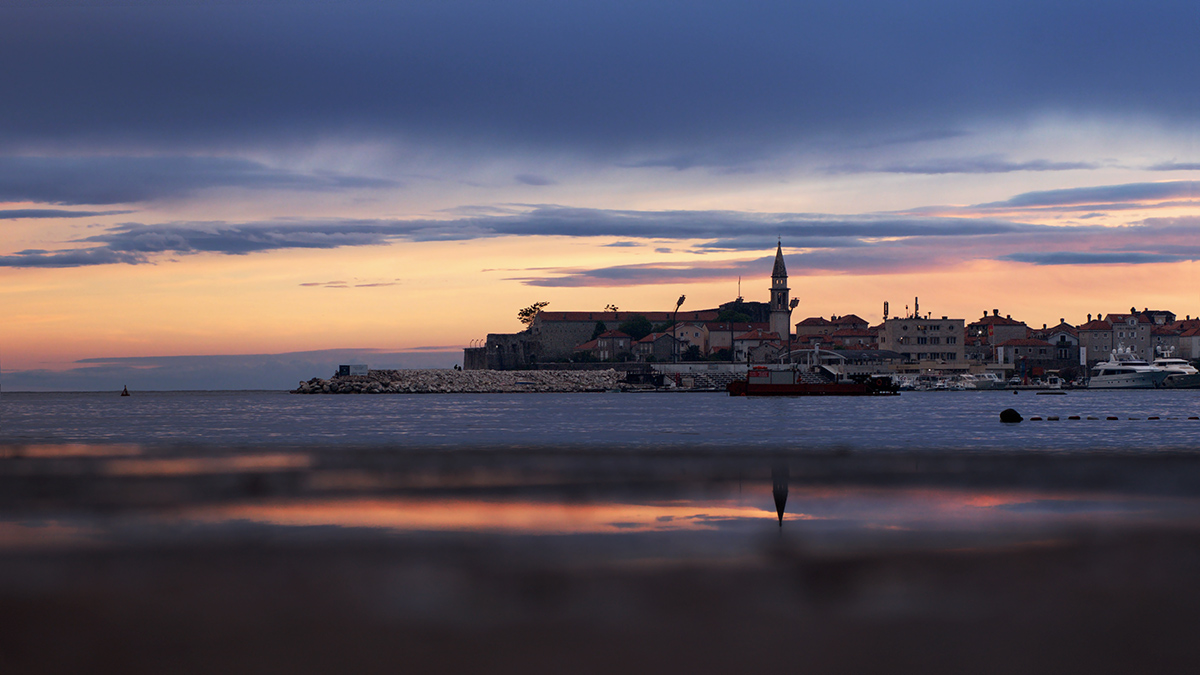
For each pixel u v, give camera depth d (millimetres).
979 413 119250
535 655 13891
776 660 13625
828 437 69000
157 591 17734
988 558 20375
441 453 52156
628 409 138000
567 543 22547
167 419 119562
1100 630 14914
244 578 18797
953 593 17281
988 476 37312
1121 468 40281
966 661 13523
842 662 13516
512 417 111625
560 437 69875
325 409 153250
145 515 27656
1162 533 23359
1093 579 18266
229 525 25562
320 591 17688
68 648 14250
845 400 182750
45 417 131125
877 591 17484
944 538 22859
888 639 14539
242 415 130625
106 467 44344
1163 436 69812
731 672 13125
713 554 21078
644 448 55938
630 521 26047
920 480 36062
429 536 23609
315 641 14578
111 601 16984
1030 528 24266
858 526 24844
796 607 16406
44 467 44531
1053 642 14328
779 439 66625
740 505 29250
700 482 35906
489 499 31062
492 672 13172
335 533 24156
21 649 14203
